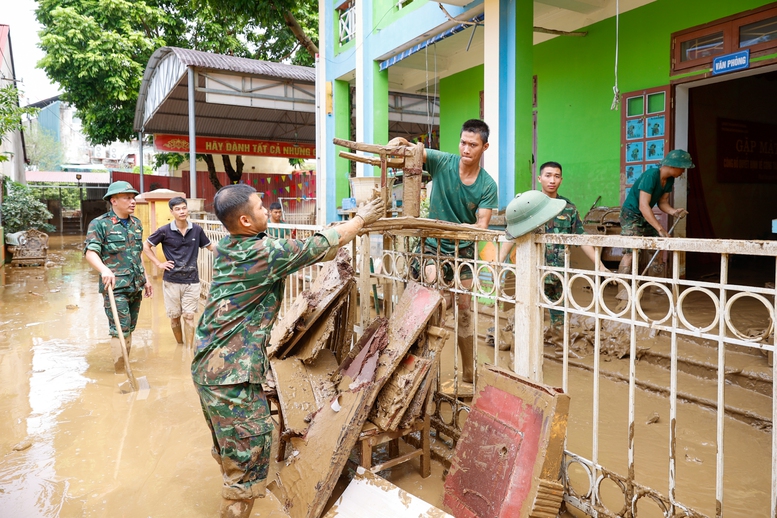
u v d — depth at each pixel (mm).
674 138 7000
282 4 11000
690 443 3293
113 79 17781
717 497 2078
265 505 2883
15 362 5641
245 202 2586
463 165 3797
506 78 6531
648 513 2617
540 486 2191
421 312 2984
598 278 2434
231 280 2561
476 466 2572
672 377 2191
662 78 7035
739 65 6148
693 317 5156
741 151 8398
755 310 5418
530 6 6414
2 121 11062
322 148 11312
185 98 15648
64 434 3812
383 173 3074
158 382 4949
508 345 5203
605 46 7742
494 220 6438
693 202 7836
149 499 2947
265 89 12758
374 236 5086
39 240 14672
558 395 2271
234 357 2518
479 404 2738
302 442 2900
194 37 20141
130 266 5312
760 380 3756
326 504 2789
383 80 9438
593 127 8031
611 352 4824
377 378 2809
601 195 8000
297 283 6055
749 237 8617
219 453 2672
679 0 6746
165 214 12312
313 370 3416
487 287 4035
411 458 3072
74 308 8461
